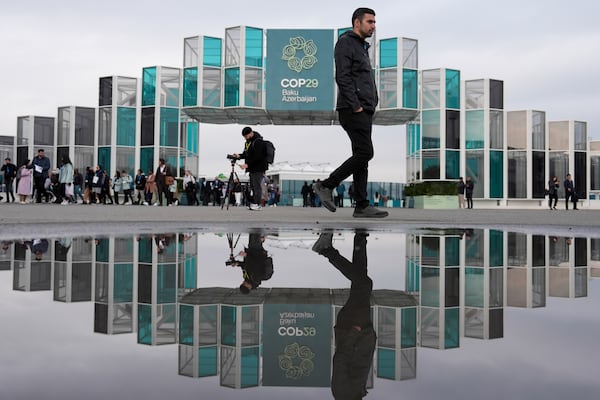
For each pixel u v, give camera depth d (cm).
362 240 354
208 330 109
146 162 2767
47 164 1980
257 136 1141
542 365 82
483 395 68
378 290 162
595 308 137
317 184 668
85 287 167
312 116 2517
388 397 68
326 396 69
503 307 138
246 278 185
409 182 3023
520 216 1055
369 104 620
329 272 203
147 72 2762
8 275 191
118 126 2792
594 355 88
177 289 162
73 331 107
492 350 93
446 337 103
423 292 161
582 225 589
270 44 2294
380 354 91
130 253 265
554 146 3145
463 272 213
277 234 397
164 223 532
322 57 2289
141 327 111
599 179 3722
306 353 91
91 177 2317
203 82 2462
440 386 72
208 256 255
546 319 122
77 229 433
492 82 2803
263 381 76
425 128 2773
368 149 639
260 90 2417
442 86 2736
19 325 112
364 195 668
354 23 613
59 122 2950
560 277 202
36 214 780
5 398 65
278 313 126
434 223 588
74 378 75
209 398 68
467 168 2808
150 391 70
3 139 3312
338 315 125
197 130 2919
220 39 2483
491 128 2811
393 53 2441
